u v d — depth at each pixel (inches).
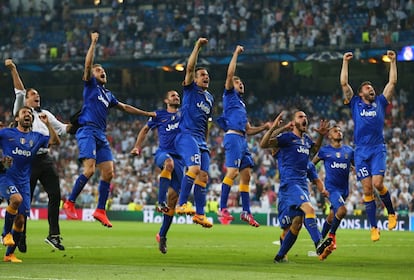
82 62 2800.2
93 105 929.5
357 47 2487.7
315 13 2691.9
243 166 1043.3
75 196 935.0
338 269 796.0
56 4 3073.3
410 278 706.8
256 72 2861.7
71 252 1015.6
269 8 2760.8
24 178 848.9
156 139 2640.3
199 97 940.0
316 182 1011.9
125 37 2886.3
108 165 941.2
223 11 2817.4
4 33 3051.2
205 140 967.0
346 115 2598.4
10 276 666.8
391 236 1572.3
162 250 987.9
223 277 674.2
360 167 993.5
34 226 1817.2
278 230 1790.1
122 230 1711.4
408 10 2583.7
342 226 2081.7
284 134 860.6
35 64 2842.0
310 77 2822.3
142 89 3026.6
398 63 2719.0
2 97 3107.8
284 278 676.1
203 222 953.5
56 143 908.6
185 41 2768.2
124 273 700.7
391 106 2529.5
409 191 2148.1
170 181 987.9
